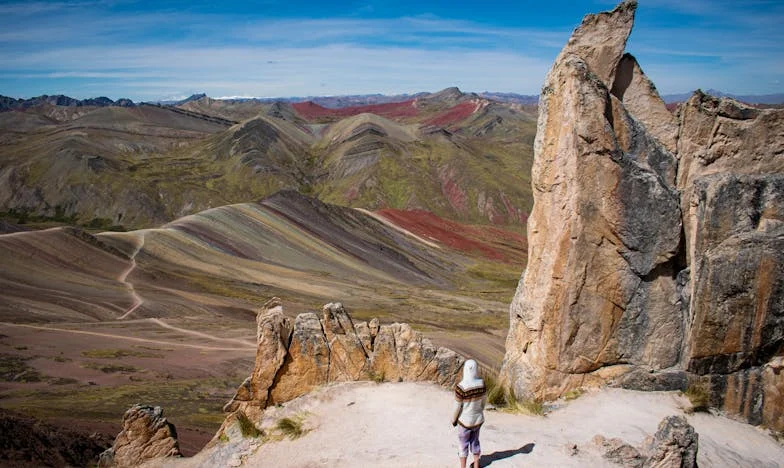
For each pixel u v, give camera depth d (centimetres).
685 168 1423
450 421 1280
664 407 1309
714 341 1327
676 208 1345
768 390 1313
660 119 1466
